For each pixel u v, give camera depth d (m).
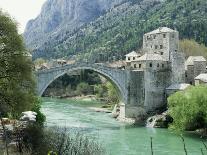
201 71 121.44
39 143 42.91
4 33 49.50
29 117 56.28
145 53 115.56
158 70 109.50
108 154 59.09
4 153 39.97
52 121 97.25
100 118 112.00
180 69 113.38
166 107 106.12
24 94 50.81
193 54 175.25
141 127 94.88
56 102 168.62
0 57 49.47
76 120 103.88
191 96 84.12
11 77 49.97
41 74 92.06
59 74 95.25
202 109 82.62
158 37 115.69
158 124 95.19
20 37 50.59
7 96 50.06
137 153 62.81
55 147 41.69
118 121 106.25
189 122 83.38
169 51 112.94
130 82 107.31
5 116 60.03
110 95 148.12
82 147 44.97
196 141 74.88
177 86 107.88
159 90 109.38
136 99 107.38
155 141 75.00
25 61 51.00
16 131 47.75
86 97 197.12
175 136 80.69
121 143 71.62
